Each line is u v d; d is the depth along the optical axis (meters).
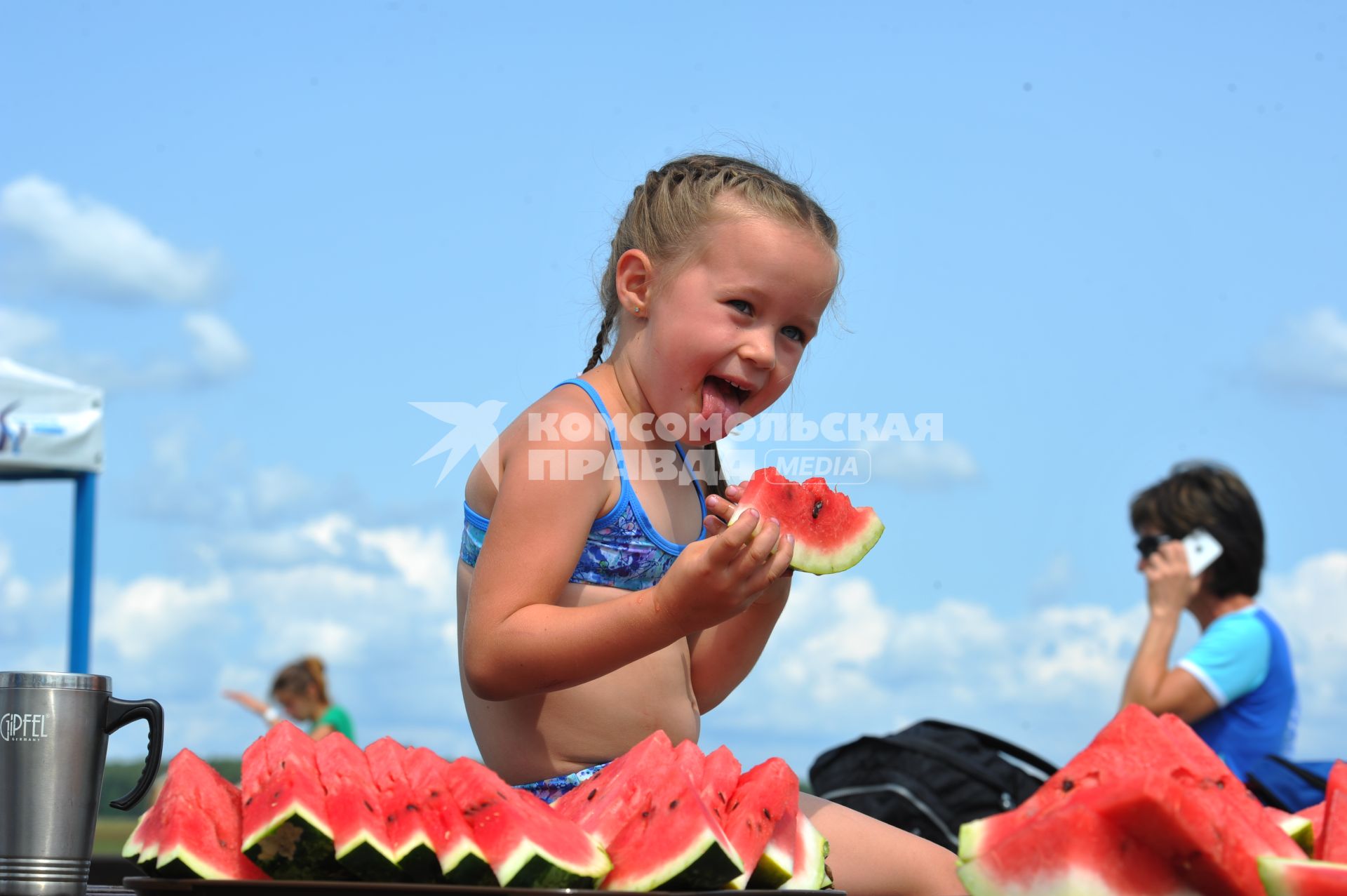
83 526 9.19
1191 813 1.75
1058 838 1.78
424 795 2.15
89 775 2.38
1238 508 6.25
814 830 2.50
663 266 3.15
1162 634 6.11
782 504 3.07
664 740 2.29
